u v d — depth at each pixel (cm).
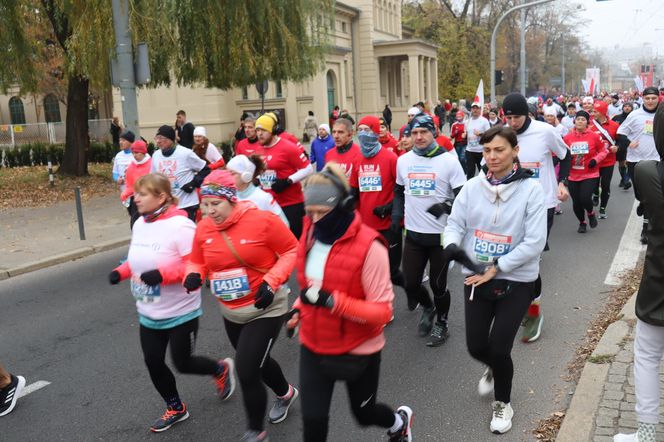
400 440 345
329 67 3625
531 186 367
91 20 1352
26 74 1576
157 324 383
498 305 374
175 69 1562
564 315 592
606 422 364
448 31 5016
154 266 369
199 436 399
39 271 888
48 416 438
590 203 929
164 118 3206
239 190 456
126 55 1176
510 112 600
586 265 767
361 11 4188
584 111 924
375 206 575
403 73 5088
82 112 1770
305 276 294
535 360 492
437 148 516
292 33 1711
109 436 407
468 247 388
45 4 1541
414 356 517
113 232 1118
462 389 450
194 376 493
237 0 1496
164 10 1360
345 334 290
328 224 282
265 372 391
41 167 2161
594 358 452
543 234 362
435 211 401
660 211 291
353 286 284
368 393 306
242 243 351
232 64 1539
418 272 535
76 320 661
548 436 373
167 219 378
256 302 339
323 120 3441
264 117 660
